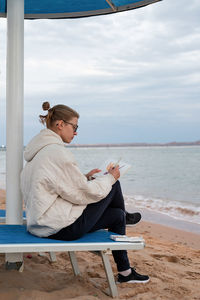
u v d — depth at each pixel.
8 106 3.22
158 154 65.00
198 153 69.12
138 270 3.34
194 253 4.70
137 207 9.62
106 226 2.77
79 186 2.42
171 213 8.65
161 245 5.16
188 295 2.70
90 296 2.46
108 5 4.35
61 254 3.80
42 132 2.59
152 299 2.55
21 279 2.72
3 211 3.89
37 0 4.27
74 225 2.46
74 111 2.68
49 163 2.41
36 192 2.40
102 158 49.69
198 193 12.89
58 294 2.50
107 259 2.54
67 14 4.58
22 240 2.40
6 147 3.24
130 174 22.50
